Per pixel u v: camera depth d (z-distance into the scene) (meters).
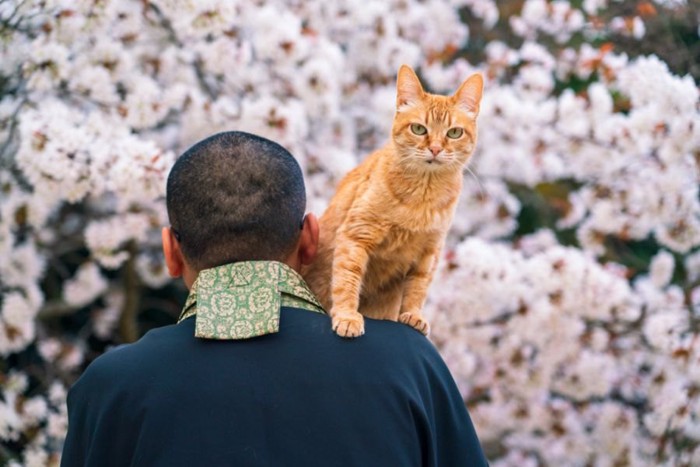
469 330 5.27
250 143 1.90
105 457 1.70
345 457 1.65
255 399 1.67
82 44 4.61
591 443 5.49
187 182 1.84
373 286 2.67
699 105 4.83
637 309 5.13
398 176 2.56
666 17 5.77
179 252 1.96
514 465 5.64
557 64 5.58
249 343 1.73
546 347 5.25
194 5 4.47
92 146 4.23
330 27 5.54
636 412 5.45
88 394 1.74
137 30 4.75
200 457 1.63
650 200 5.09
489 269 4.86
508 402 5.59
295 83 4.96
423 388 1.78
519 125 5.34
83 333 6.32
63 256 6.46
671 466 5.12
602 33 5.87
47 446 5.22
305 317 1.78
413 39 5.99
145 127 4.88
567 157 5.50
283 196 1.85
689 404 5.00
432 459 1.75
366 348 1.76
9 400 5.02
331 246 2.69
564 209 5.80
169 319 7.35
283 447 1.64
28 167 4.18
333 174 5.12
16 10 4.29
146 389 1.70
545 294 4.96
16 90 4.92
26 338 4.98
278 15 4.86
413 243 2.59
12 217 4.79
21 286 5.16
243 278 1.79
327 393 1.69
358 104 5.70
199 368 1.70
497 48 5.73
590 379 5.31
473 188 5.59
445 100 2.85
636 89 4.82
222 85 5.20
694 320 5.12
